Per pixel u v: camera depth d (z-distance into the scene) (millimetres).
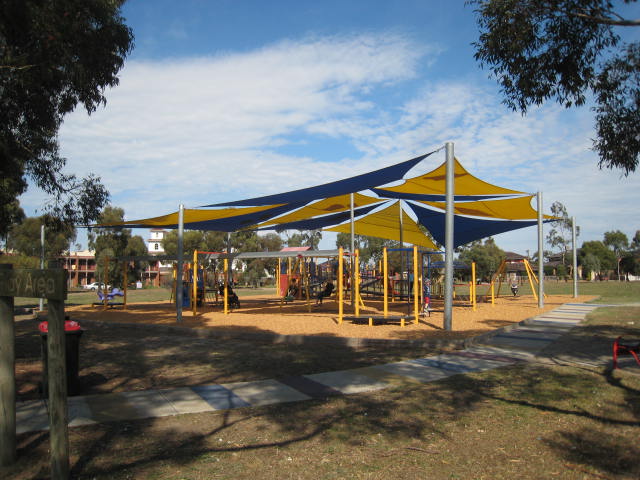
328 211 20219
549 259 85875
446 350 9742
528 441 4527
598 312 16688
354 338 10633
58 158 12156
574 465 3938
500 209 18484
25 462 4059
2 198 11523
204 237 61094
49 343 3469
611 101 7430
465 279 57344
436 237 25203
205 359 9016
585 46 7023
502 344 10312
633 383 6543
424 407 5703
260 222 20219
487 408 5617
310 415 5441
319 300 21844
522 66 7227
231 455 4270
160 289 57500
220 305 21391
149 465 4043
